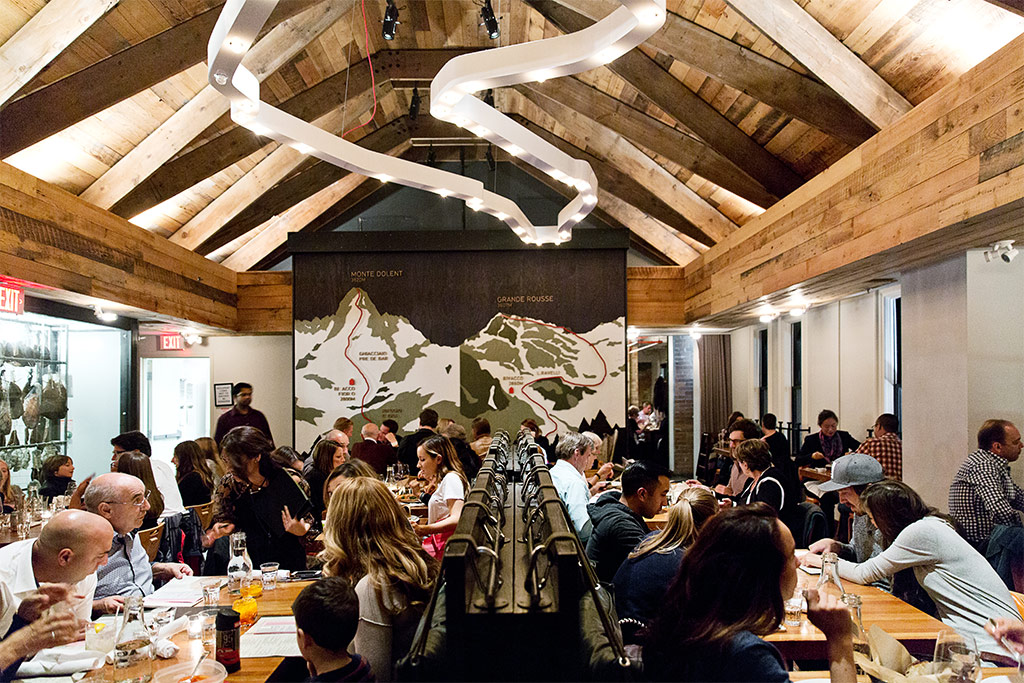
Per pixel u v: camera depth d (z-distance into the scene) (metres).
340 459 5.66
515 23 7.41
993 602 2.92
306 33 6.27
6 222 5.14
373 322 9.40
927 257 4.84
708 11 5.47
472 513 1.94
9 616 2.46
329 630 1.91
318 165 9.28
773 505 4.64
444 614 1.84
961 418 4.68
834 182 5.38
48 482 6.21
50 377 7.38
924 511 3.25
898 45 4.64
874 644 2.37
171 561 4.79
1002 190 3.44
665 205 9.09
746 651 1.66
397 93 9.10
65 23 4.59
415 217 10.50
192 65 5.59
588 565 1.86
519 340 9.38
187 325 9.16
